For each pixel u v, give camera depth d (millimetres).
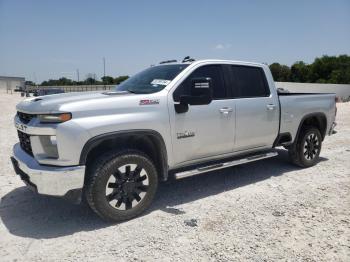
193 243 3387
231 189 5047
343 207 4285
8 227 3803
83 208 4340
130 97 3916
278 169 6172
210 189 5059
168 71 4695
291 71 97000
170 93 4250
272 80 5578
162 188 5125
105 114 3699
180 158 4398
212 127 4617
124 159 3801
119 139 3967
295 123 5867
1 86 98188
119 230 3705
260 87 5391
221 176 5742
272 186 5164
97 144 3658
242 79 5152
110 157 3723
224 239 3463
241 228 3707
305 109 6012
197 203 4484
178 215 4078
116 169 3764
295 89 61438
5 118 15211
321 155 7387
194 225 3787
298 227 3723
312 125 6477
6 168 6117
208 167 4625
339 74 84875
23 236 3582
